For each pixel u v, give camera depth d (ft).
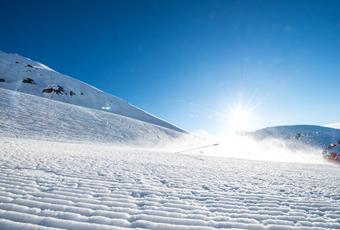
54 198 15.37
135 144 142.92
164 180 23.56
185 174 28.27
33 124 129.80
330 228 12.86
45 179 20.43
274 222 13.50
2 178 19.75
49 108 166.71
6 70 326.44
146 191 18.58
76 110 182.19
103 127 161.38
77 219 12.44
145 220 12.84
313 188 23.09
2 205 13.60
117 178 23.12
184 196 17.80
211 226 12.59
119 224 12.17
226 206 15.96
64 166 28.45
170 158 52.21
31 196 15.46
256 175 30.91
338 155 87.15
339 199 18.69
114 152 60.90
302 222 13.57
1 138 81.51
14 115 134.92
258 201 17.43
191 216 13.76
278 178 29.19
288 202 17.46
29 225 11.37
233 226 12.72
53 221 11.98
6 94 168.04
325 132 207.00
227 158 63.21
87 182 20.45
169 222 12.77
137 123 199.72
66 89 315.17
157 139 171.22
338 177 32.94
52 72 366.02
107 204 14.96
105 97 340.59
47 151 47.32
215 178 26.53
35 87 298.56
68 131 134.31
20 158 32.55
